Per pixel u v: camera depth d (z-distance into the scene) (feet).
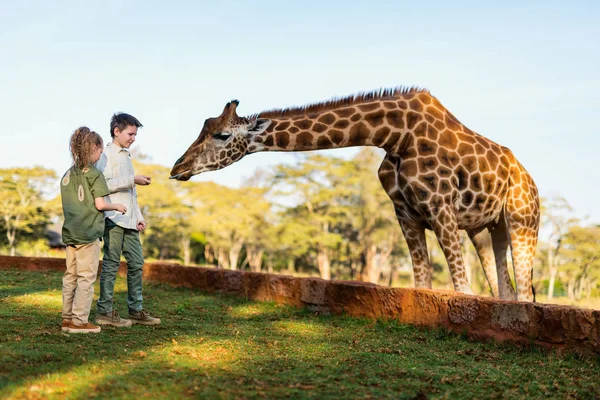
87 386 12.00
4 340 15.69
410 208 24.94
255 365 14.60
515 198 25.93
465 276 23.61
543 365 16.05
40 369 13.12
